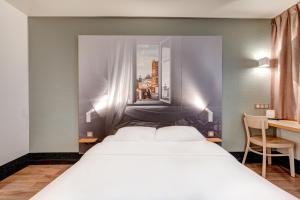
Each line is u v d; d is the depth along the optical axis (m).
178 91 3.03
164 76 3.03
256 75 3.14
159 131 2.59
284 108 2.95
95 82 2.99
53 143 3.09
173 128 2.64
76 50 3.08
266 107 3.15
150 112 3.02
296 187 2.37
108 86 2.99
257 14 2.99
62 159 3.10
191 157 1.76
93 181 1.27
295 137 2.82
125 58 3.00
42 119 3.09
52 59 3.07
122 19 3.08
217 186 1.20
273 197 1.09
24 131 3.01
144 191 1.16
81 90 2.99
